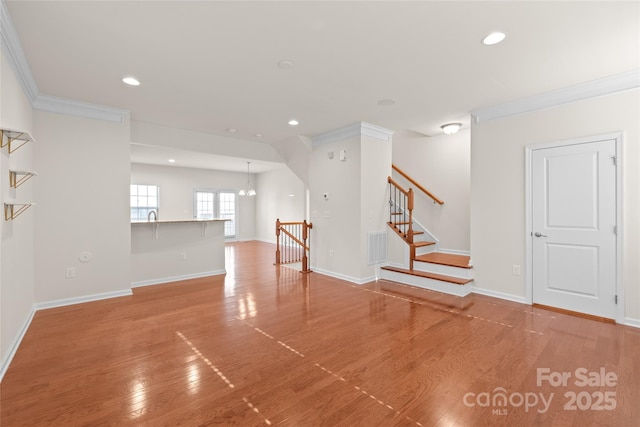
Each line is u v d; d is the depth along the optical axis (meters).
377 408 1.79
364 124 4.65
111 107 3.87
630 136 2.94
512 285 3.77
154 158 7.29
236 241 10.48
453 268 4.34
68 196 3.62
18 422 1.66
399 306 3.65
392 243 5.16
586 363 2.29
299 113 4.15
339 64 2.73
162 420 1.69
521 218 3.67
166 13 2.00
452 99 3.60
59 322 3.10
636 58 2.61
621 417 1.71
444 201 5.60
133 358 2.38
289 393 1.94
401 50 2.49
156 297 4.00
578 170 3.25
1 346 2.17
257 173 10.84
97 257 3.84
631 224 2.97
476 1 1.88
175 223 4.93
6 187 2.27
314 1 1.89
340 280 4.96
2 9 1.88
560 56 2.58
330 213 5.25
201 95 3.48
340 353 2.47
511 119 3.72
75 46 2.42
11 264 2.47
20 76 2.69
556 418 1.70
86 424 1.65
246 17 2.05
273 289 4.42
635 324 2.95
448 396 1.90
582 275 3.25
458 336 2.78
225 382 2.06
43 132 3.44
